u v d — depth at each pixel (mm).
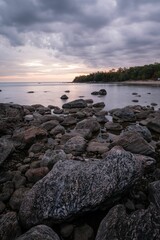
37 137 10578
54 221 4723
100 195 4895
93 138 11523
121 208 4723
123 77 146000
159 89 58375
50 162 7152
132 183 5426
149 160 7137
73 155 8648
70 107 25344
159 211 4594
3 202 5684
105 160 5605
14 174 6910
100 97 40875
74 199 4812
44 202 4887
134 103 30109
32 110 22750
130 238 4008
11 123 13133
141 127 11266
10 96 46375
